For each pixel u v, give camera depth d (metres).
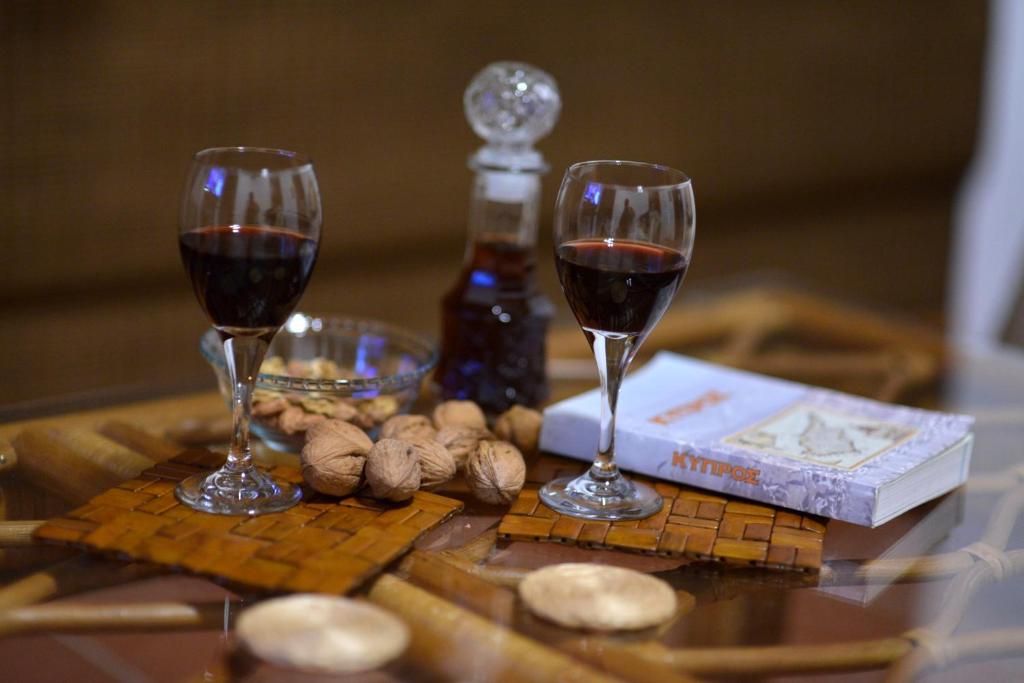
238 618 0.72
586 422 0.97
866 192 2.86
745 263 2.73
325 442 0.86
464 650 0.70
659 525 0.86
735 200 2.64
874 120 2.75
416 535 0.81
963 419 1.02
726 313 1.44
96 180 1.97
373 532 0.81
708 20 2.47
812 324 1.42
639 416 1.00
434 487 0.91
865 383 1.23
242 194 0.80
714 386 1.10
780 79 2.59
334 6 2.10
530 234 1.09
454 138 2.29
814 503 0.89
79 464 0.93
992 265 3.28
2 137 1.87
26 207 1.92
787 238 2.78
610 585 0.76
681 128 2.50
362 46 2.14
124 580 0.75
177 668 0.68
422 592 0.76
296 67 2.09
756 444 0.94
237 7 2.02
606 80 2.38
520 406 1.02
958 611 0.78
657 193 0.83
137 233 2.03
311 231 0.84
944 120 2.86
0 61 1.84
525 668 0.68
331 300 2.27
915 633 0.75
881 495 0.87
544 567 0.79
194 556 0.76
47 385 2.04
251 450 0.97
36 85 1.88
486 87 1.07
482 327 1.07
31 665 0.68
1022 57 3.08
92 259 2.00
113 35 1.92
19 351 2.00
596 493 0.89
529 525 0.84
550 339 1.31
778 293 1.54
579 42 2.34
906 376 1.26
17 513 0.83
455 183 2.32
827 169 2.73
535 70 1.10
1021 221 3.21
